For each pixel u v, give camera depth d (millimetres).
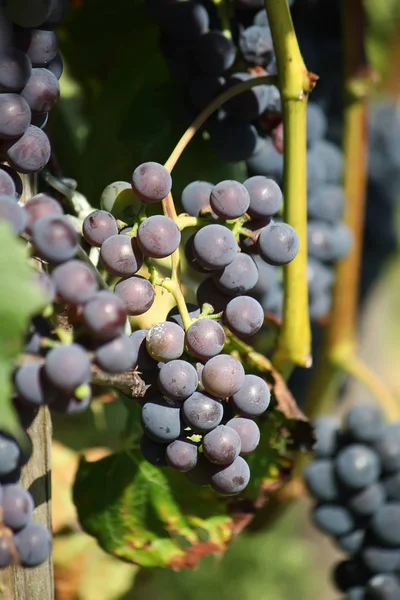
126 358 577
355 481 849
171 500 770
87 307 570
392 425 870
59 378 559
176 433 628
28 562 591
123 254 630
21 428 585
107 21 818
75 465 881
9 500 583
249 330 646
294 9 835
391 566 863
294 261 736
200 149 768
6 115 616
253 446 634
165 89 771
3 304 515
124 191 672
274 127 768
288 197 722
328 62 878
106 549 773
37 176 687
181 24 728
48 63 645
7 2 619
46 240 571
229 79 736
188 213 689
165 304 808
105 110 810
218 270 653
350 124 890
